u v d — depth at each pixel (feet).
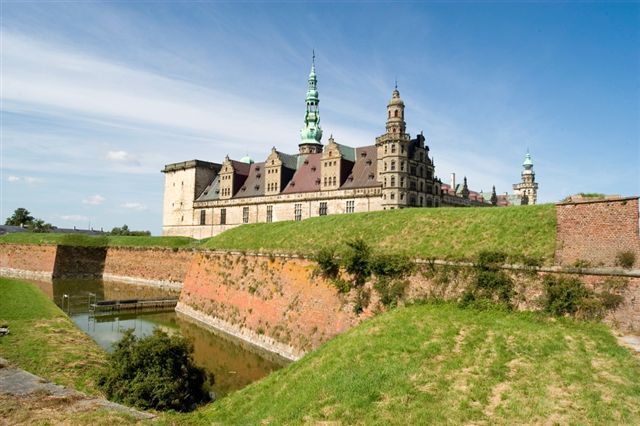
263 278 150.20
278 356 126.31
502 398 59.16
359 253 117.29
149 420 59.82
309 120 350.64
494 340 77.41
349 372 71.26
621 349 70.74
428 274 105.60
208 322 165.89
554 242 95.50
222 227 321.11
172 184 363.97
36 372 86.89
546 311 86.69
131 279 286.87
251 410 69.36
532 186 560.20
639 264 80.28
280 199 285.23
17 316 129.39
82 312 190.70
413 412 57.00
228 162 322.96
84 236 315.99
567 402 57.00
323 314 120.78
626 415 53.36
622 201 84.48
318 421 57.93
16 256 320.29
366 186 244.42
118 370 80.94
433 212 132.87
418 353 75.00
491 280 94.94
